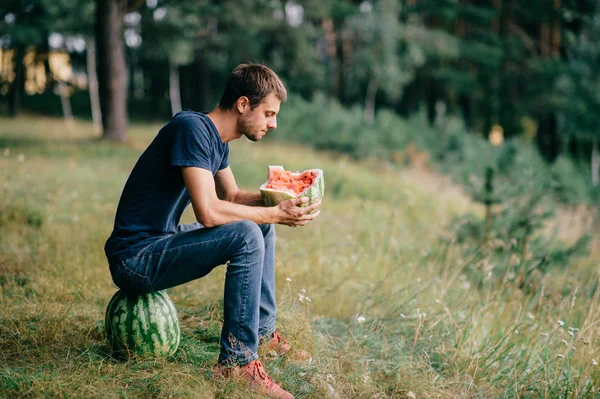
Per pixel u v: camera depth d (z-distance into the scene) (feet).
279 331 13.53
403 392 11.93
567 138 93.76
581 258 24.45
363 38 95.45
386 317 15.93
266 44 107.76
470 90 103.81
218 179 12.80
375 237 26.17
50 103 133.59
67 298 15.35
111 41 63.77
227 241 10.80
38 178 34.55
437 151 75.87
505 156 33.47
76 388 10.43
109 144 61.93
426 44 96.48
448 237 23.77
